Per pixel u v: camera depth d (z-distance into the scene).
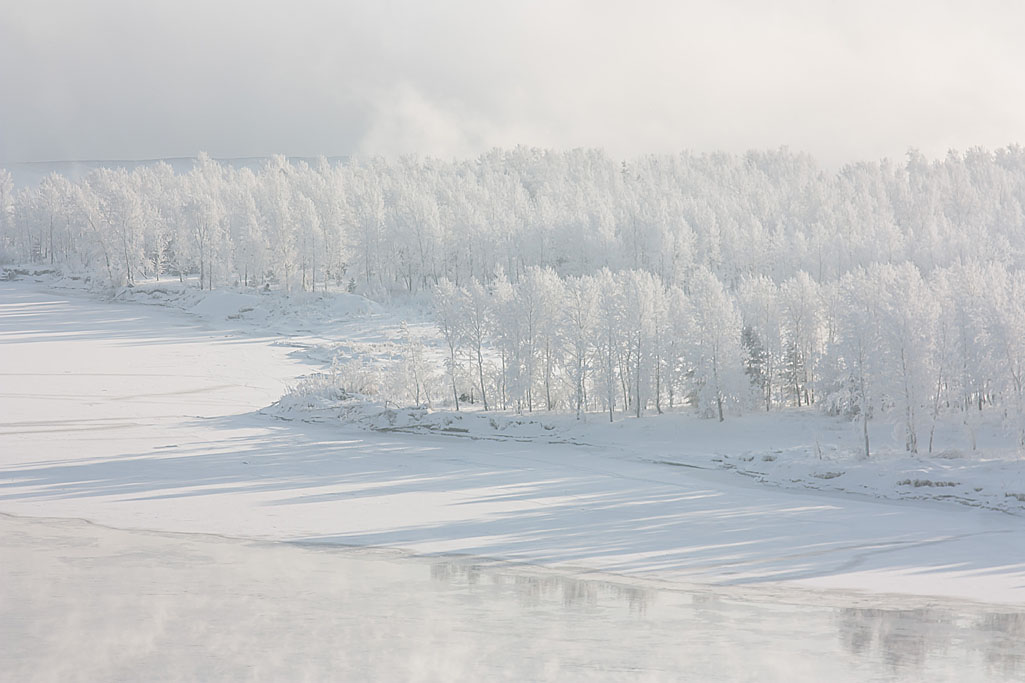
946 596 35.00
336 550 41.78
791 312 93.31
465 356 119.06
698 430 78.81
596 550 42.19
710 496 56.16
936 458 63.28
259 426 86.31
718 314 82.31
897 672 26.47
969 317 73.50
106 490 56.19
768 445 72.88
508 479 61.81
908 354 65.62
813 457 65.00
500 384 92.75
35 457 67.94
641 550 42.25
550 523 47.97
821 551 42.28
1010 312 69.88
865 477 59.06
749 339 87.44
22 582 35.22
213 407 97.06
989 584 36.81
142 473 62.25
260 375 115.31
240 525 46.91
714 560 40.47
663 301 88.00
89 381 108.56
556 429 80.62
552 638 29.14
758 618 31.77
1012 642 29.33
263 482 59.56
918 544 43.75
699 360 82.44
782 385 91.25
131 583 35.25
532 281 89.62
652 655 27.62
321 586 35.34
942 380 72.62
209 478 60.75
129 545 42.09
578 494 56.44
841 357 79.06
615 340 85.88
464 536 44.91
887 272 83.19
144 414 91.81
